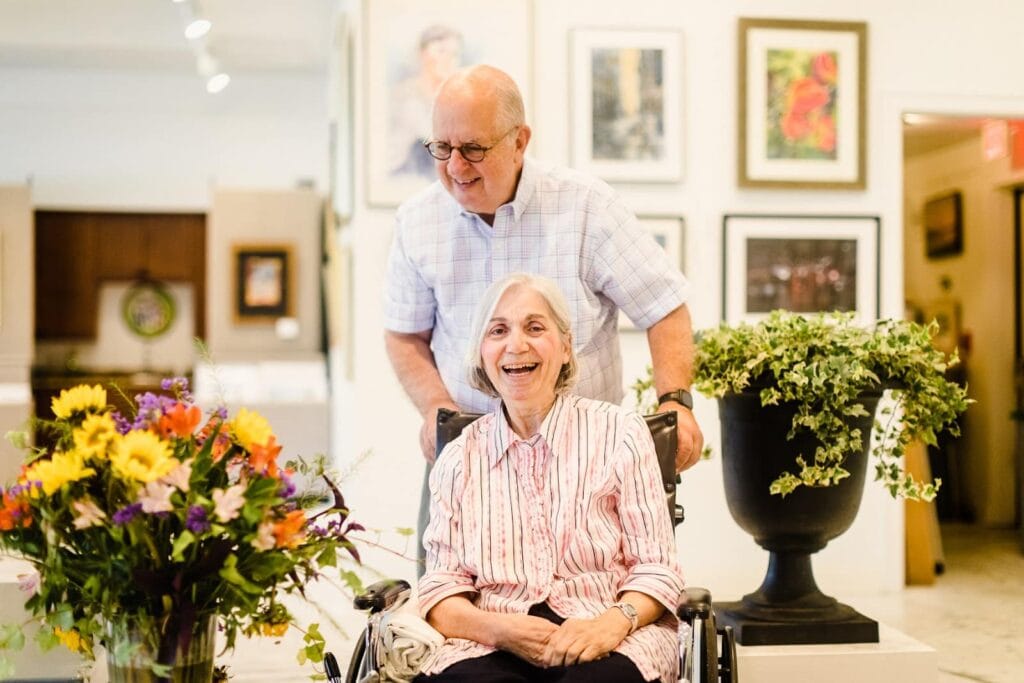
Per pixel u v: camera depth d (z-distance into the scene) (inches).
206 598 68.4
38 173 335.9
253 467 69.0
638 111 175.5
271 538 66.2
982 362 274.1
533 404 82.3
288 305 318.0
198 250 339.6
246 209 317.7
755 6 178.9
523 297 82.2
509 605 80.4
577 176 97.7
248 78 339.3
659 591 78.5
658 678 75.9
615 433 82.7
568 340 84.4
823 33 179.2
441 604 80.5
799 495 113.0
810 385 109.3
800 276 179.9
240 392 304.0
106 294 344.8
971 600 179.8
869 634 114.7
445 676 75.9
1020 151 254.2
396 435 171.9
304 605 171.0
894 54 182.9
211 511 64.6
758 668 110.3
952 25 183.8
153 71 330.6
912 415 113.3
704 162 178.1
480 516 82.5
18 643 69.9
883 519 182.5
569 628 75.3
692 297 178.2
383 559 170.4
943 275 291.9
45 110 335.6
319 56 313.4
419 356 106.0
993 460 270.5
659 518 81.4
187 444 69.6
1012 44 185.2
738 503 117.5
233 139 343.3
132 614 67.5
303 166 345.4
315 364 315.9
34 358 336.5
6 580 104.9
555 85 173.9
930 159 296.7
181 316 348.2
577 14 174.6
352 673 79.5
